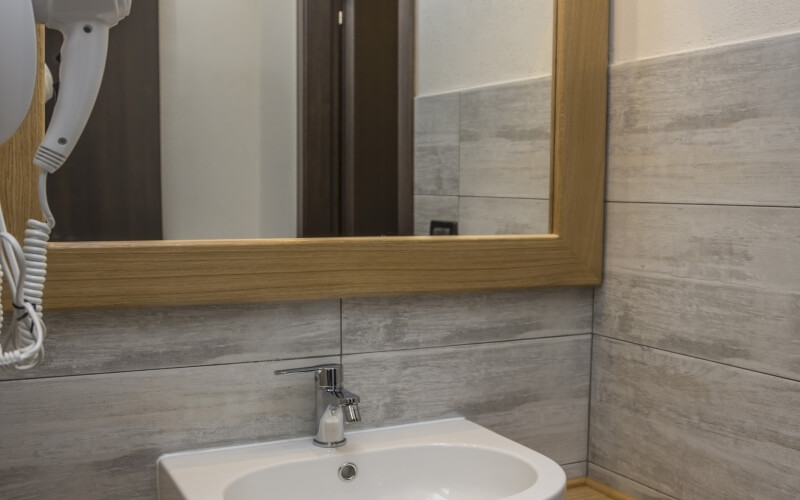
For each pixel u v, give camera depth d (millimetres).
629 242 1482
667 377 1418
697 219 1350
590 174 1498
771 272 1235
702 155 1335
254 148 1265
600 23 1482
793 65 1190
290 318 1316
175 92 1213
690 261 1366
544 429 1543
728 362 1310
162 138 1208
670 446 1418
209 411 1274
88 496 1211
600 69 1490
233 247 1239
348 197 1328
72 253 1147
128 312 1216
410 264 1359
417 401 1423
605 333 1546
